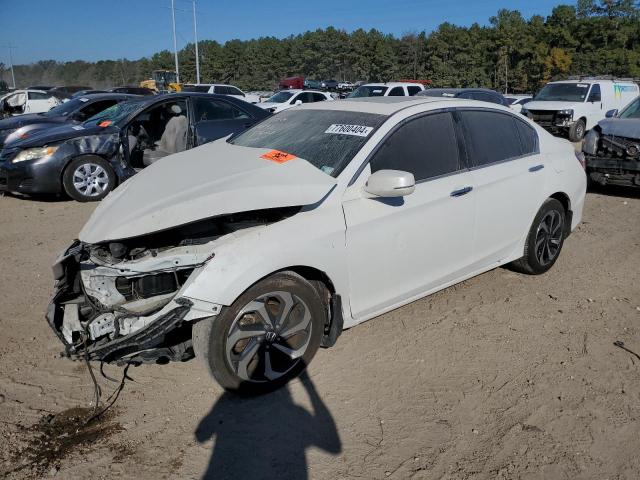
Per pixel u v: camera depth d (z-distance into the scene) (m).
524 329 4.16
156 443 2.88
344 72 92.94
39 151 7.81
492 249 4.48
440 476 2.69
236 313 3.03
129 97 11.92
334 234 3.32
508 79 69.94
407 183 3.33
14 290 4.80
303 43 94.88
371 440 2.93
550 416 3.14
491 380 3.49
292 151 3.84
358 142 3.68
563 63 65.12
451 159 4.10
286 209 3.30
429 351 3.82
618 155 8.34
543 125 17.53
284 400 3.26
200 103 8.34
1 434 2.92
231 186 3.21
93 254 3.20
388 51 84.56
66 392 3.30
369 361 3.68
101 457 2.78
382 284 3.68
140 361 3.09
